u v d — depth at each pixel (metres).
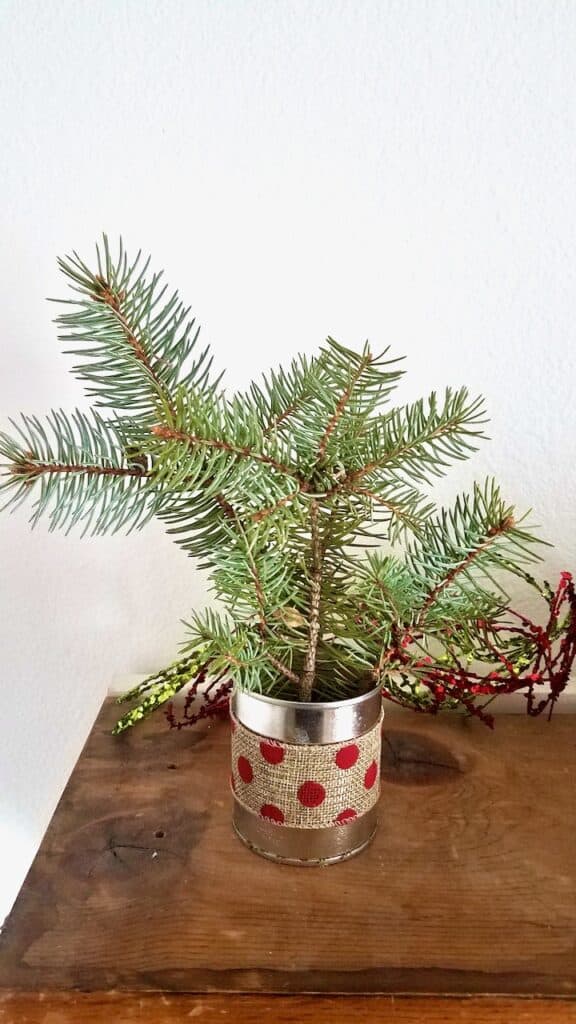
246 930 0.45
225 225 0.63
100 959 0.43
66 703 0.75
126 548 0.71
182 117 0.61
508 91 0.60
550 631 0.63
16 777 0.77
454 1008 0.40
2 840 0.80
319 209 0.62
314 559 0.47
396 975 0.42
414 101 0.60
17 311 0.65
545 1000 0.40
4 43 0.60
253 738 0.49
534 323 0.64
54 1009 0.41
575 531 0.68
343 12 0.59
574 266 0.62
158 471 0.40
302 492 0.41
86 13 0.59
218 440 0.38
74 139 0.62
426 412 0.64
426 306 0.64
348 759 0.48
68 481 0.47
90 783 0.58
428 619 0.49
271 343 0.65
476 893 0.48
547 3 0.58
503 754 0.62
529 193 0.61
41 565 0.71
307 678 0.50
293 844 0.49
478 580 0.68
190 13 0.59
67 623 0.73
